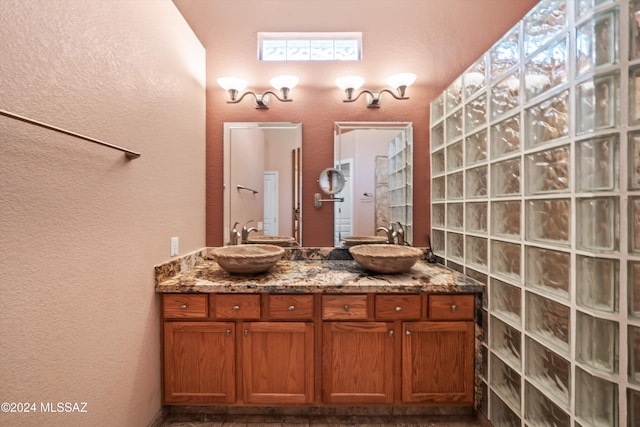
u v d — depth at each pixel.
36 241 0.83
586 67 0.93
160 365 1.49
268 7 2.09
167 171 1.55
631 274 0.86
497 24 2.07
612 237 0.89
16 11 0.77
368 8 2.09
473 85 1.60
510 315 1.34
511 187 1.32
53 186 0.88
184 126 1.74
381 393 1.50
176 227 1.65
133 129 1.25
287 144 2.12
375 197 2.12
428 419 1.56
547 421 1.12
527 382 1.22
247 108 2.10
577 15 0.97
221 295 1.49
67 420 0.93
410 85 2.08
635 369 0.86
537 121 1.16
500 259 1.40
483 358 1.51
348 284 1.48
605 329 0.91
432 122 2.07
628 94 0.86
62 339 0.92
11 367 0.77
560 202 1.06
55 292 0.89
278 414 1.58
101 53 1.07
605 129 0.89
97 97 1.05
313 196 2.13
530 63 1.19
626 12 0.85
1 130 0.74
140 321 1.32
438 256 2.01
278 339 1.51
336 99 2.10
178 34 1.66
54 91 0.88
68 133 0.80
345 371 1.50
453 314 1.50
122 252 1.19
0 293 0.75
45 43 0.85
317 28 2.09
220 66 2.08
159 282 1.46
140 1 1.30
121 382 1.19
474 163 1.60
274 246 1.92
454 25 2.08
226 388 1.49
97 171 1.05
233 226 2.11
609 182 0.89
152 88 1.40
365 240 2.11
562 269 1.05
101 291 1.08
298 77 2.08
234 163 2.11
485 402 1.48
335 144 2.11
